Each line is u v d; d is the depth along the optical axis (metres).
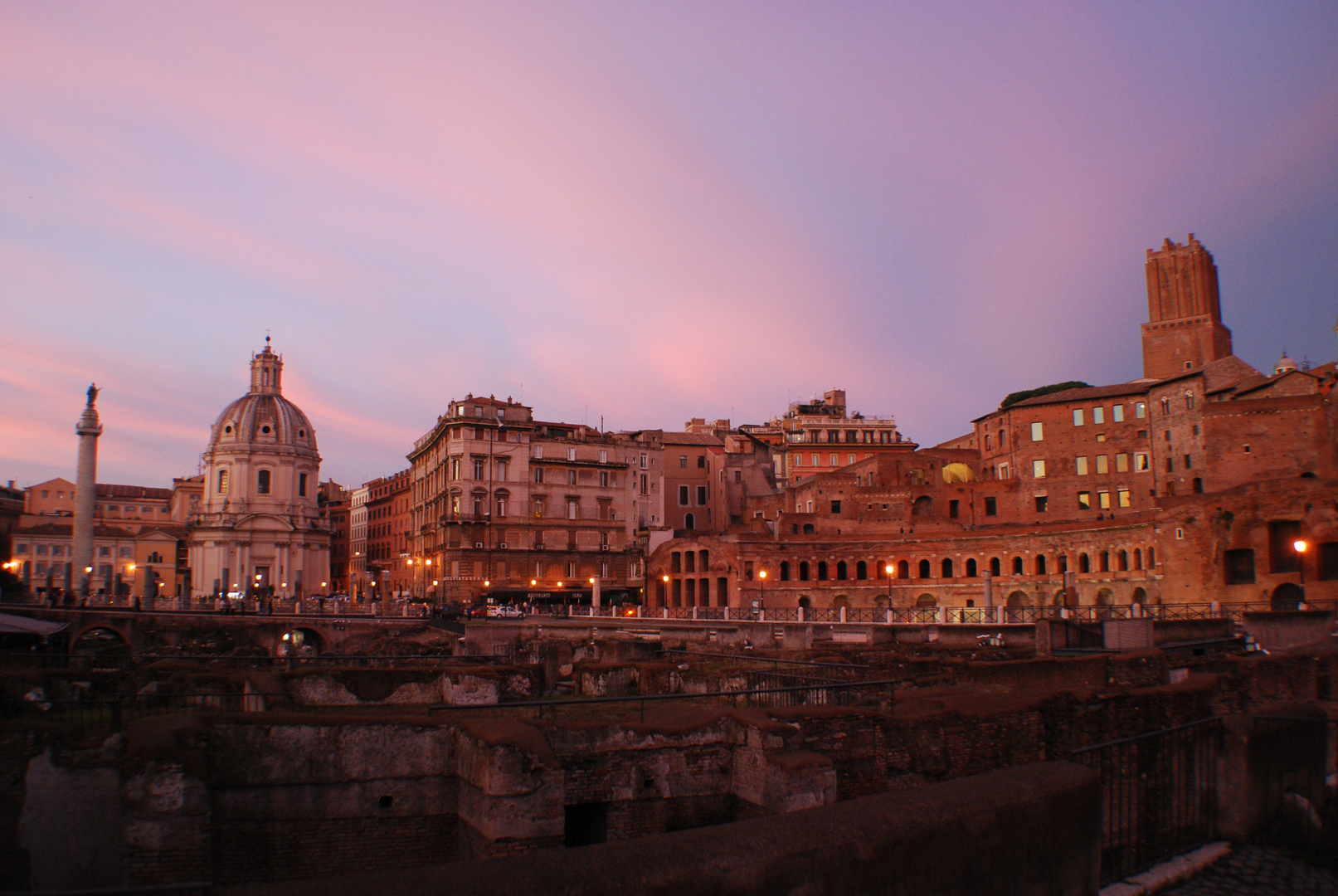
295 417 165.62
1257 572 72.94
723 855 6.48
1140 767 13.55
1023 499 111.94
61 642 64.38
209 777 17.86
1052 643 40.28
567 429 133.62
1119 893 11.05
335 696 29.50
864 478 126.19
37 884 17.27
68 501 193.50
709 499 147.12
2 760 17.50
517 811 16.89
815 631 56.31
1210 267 126.69
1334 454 82.88
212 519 154.88
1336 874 11.95
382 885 5.79
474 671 30.56
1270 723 14.12
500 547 123.81
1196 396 97.62
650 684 33.94
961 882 7.89
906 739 19.42
